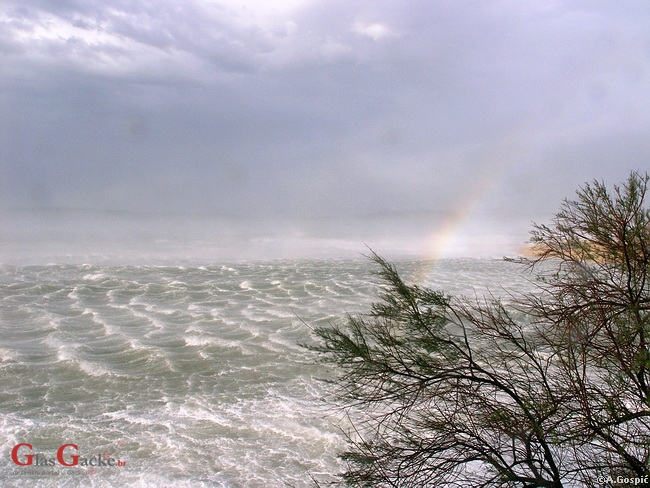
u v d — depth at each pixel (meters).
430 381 5.65
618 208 5.36
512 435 4.97
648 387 4.79
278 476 8.69
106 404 11.50
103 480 8.52
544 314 5.43
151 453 9.43
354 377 5.84
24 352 14.49
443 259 35.06
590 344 5.00
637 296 5.10
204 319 18.36
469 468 6.03
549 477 5.22
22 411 11.02
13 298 20.86
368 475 5.41
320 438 9.84
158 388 12.45
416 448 5.39
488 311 6.03
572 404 5.21
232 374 13.31
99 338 16.09
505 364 5.63
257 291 23.23
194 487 8.38
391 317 5.86
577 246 5.56
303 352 14.89
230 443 9.78
